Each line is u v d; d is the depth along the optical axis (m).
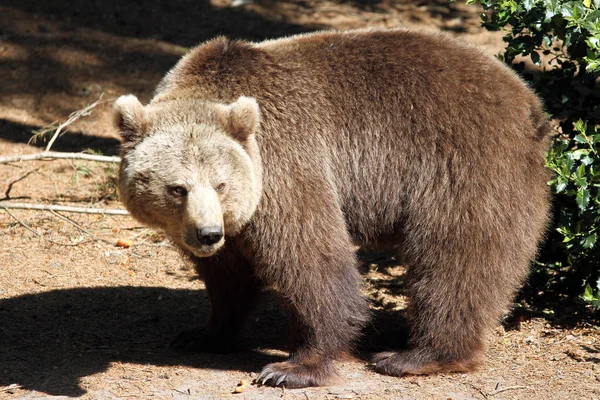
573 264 12.45
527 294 12.95
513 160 10.28
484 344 10.45
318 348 10.09
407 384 9.98
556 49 12.62
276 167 9.91
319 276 9.91
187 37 25.23
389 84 10.47
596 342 11.18
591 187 11.37
